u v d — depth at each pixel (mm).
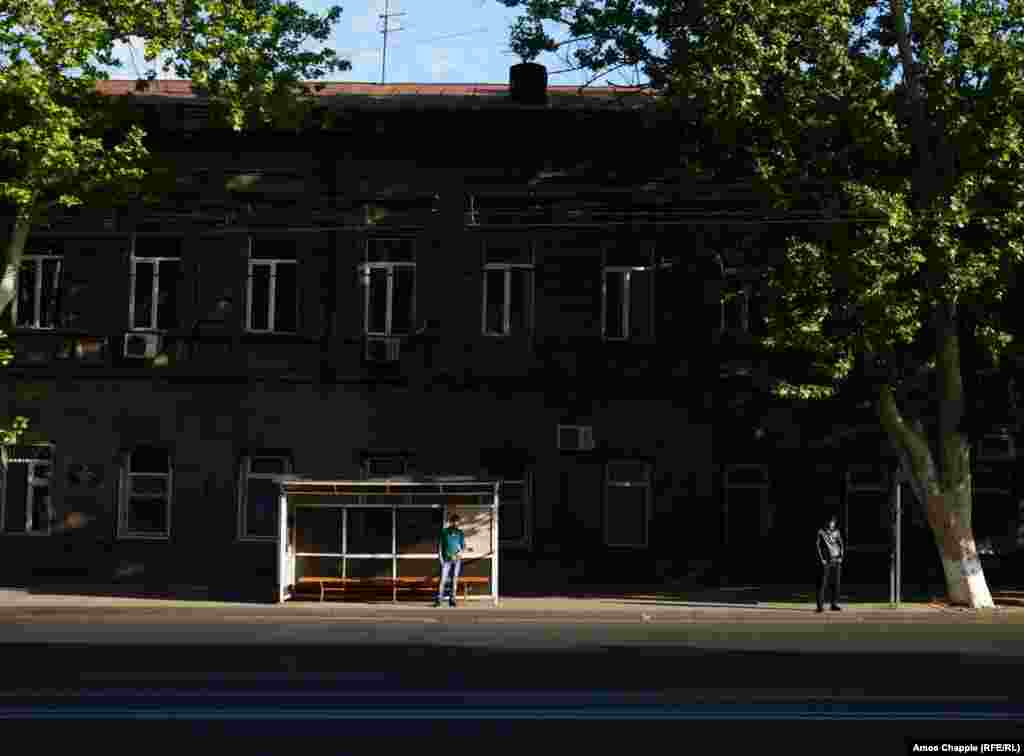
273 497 30422
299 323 30641
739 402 30312
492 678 13727
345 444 30281
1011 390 27641
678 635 19281
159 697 12164
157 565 30188
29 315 30859
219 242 30859
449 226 30734
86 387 30484
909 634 19531
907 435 25688
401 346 30484
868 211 22859
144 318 30859
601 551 30109
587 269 30609
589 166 30734
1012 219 22828
